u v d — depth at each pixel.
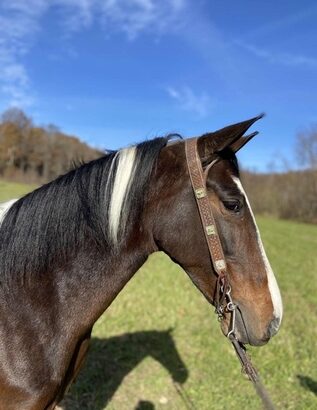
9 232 2.02
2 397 1.88
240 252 1.95
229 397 4.62
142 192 1.98
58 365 1.96
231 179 1.96
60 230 2.00
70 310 1.99
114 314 7.00
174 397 4.62
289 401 4.61
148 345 5.90
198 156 1.95
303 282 10.70
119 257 2.01
